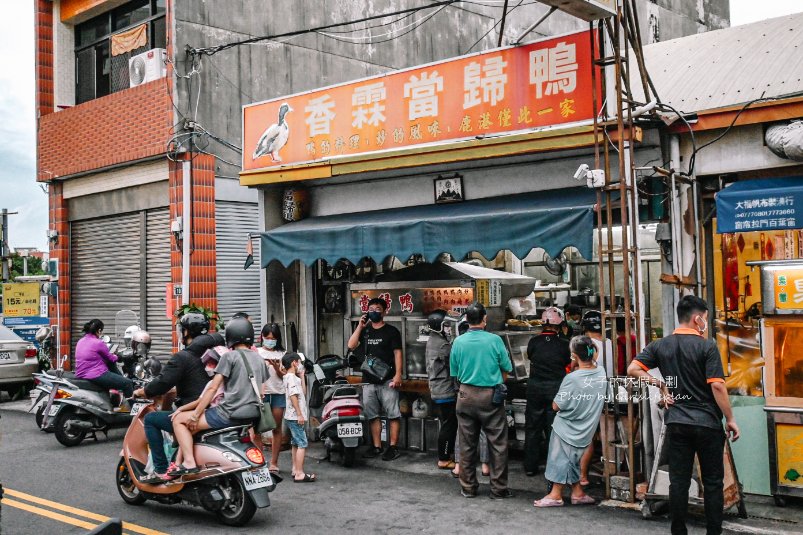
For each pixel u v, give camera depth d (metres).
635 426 6.94
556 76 7.69
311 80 14.47
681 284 6.96
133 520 6.36
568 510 6.45
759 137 6.98
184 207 12.50
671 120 7.14
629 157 6.96
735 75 7.75
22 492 7.32
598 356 7.43
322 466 8.34
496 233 7.50
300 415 7.55
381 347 8.69
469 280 8.84
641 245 9.09
